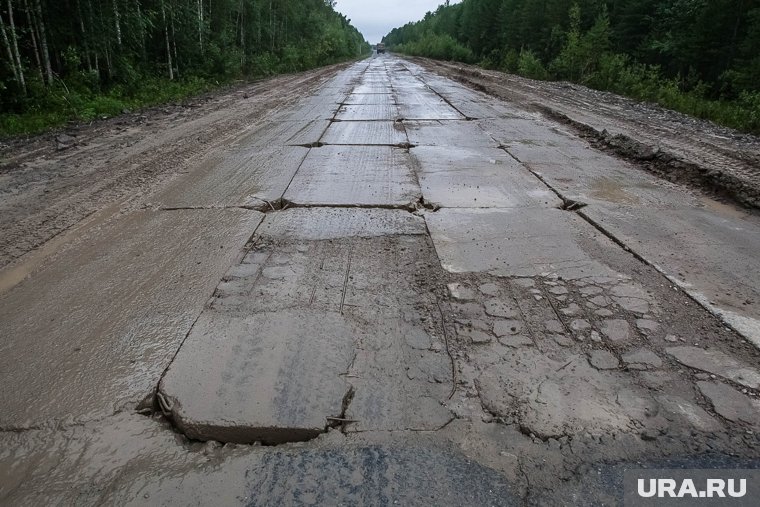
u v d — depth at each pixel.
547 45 28.52
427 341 2.58
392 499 1.73
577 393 2.21
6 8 10.58
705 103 11.42
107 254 3.65
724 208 4.59
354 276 3.27
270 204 4.69
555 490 1.76
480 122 9.23
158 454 1.95
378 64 39.06
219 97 13.91
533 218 4.30
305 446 1.97
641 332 2.63
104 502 1.73
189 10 17.91
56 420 2.11
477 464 1.87
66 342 2.61
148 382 2.31
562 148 7.07
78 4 12.15
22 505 1.73
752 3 17.88
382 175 5.61
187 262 3.50
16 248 3.79
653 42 21.73
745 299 2.95
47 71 11.11
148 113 10.77
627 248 3.66
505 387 2.25
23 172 5.89
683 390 2.22
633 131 7.69
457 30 54.34
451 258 3.52
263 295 3.04
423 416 2.10
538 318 2.77
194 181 5.41
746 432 2.00
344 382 2.28
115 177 5.57
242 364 2.41
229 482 1.81
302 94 14.40
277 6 32.06
